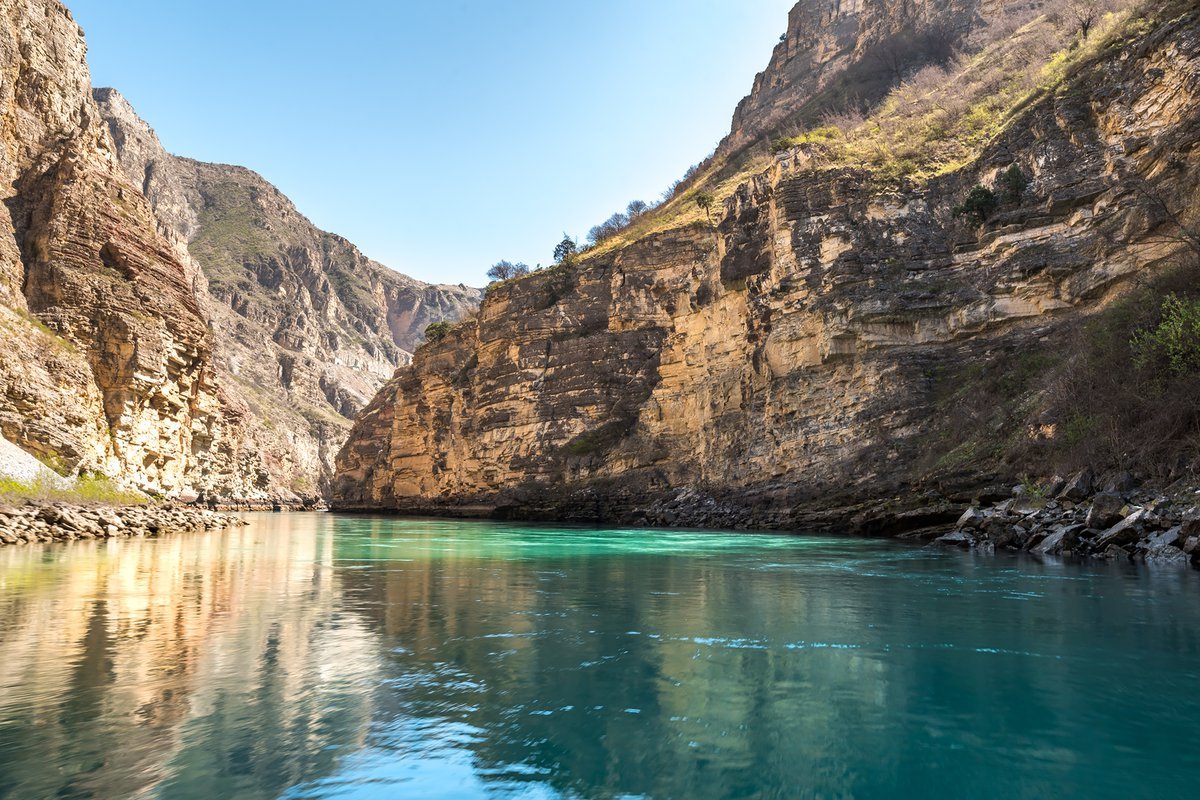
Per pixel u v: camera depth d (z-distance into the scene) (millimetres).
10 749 4402
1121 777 4148
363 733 4773
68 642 7250
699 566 15352
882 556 17250
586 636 7691
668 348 45500
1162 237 23484
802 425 33375
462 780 4102
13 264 35531
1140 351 18578
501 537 28312
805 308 34000
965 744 4645
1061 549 15680
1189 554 12914
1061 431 20578
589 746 4609
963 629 7945
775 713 5223
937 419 28125
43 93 41750
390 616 8914
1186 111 25141
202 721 4969
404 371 91188
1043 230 28531
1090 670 6246
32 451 28891
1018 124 31969
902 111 46250
